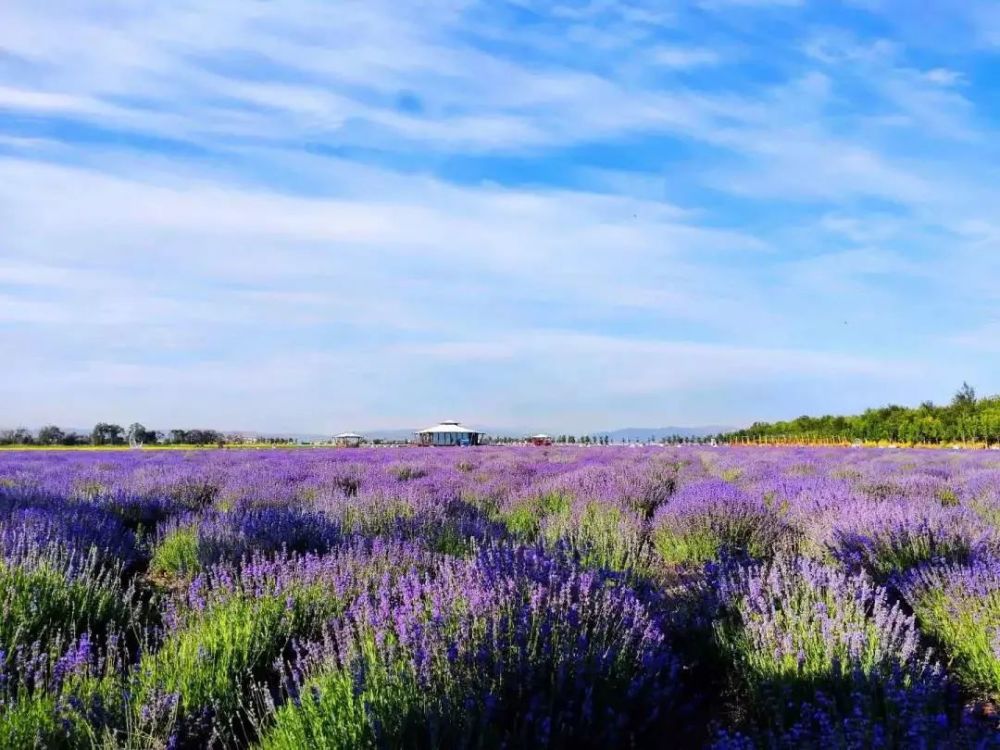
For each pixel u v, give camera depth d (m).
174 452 27.17
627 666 3.29
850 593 4.33
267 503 9.23
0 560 4.70
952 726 2.87
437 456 22.45
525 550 4.31
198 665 3.48
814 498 8.38
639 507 9.43
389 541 5.84
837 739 2.57
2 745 2.78
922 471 13.83
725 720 3.40
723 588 4.62
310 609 4.41
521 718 2.85
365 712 2.68
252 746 3.00
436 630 3.20
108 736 2.79
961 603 4.30
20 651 3.49
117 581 4.98
